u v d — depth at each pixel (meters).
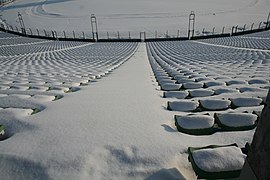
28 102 4.23
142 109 3.64
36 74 10.84
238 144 2.46
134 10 98.88
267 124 1.52
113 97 4.62
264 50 24.94
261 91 4.88
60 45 43.75
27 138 2.60
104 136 2.60
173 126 3.06
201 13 90.94
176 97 4.86
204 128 2.85
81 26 81.19
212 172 1.95
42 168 2.04
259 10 92.94
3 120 3.21
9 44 42.47
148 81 7.73
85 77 9.31
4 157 2.19
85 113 3.42
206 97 4.66
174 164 2.17
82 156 2.18
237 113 3.07
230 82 6.31
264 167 1.48
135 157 2.21
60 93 5.27
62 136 2.61
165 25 77.12
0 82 7.58
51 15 98.56
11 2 132.12
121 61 20.52
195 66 13.38
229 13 89.56
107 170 2.05
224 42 40.72
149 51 32.72
